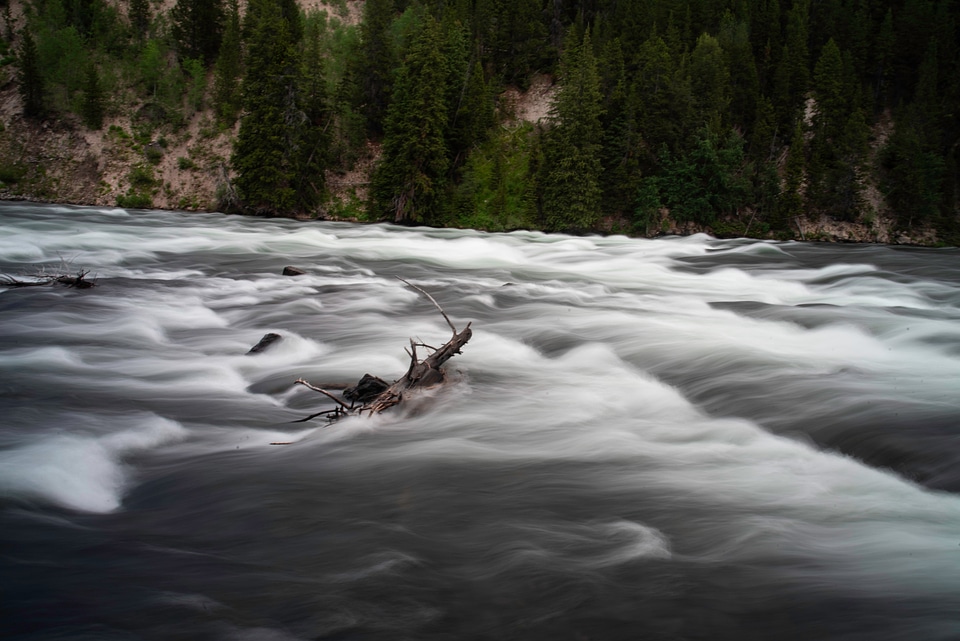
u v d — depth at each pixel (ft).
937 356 47.19
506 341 50.62
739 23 230.07
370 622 17.78
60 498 24.71
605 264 108.17
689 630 17.72
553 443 31.32
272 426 33.24
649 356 46.11
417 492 25.77
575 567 20.66
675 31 209.67
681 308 66.59
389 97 202.28
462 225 183.01
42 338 46.70
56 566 19.98
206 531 22.70
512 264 103.60
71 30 206.49
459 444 30.91
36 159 189.67
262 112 175.73
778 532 22.99
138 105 202.39
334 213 185.88
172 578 19.57
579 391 39.24
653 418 35.14
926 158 189.57
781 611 18.49
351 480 26.84
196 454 29.50
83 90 200.85
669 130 186.19
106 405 34.45
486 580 19.88
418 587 19.44
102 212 148.66
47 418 31.86
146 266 83.35
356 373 41.55
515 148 197.47
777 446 31.19
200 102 203.92
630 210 185.98
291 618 17.81
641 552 21.53
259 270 83.82
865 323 56.08
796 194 183.01
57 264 80.33
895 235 187.52
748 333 54.44
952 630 17.44
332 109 196.95
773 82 214.28
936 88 210.38
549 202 179.22
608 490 26.25
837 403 34.91
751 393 37.83
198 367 42.42
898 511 24.76
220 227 136.15
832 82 198.49
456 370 42.22
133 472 27.66
